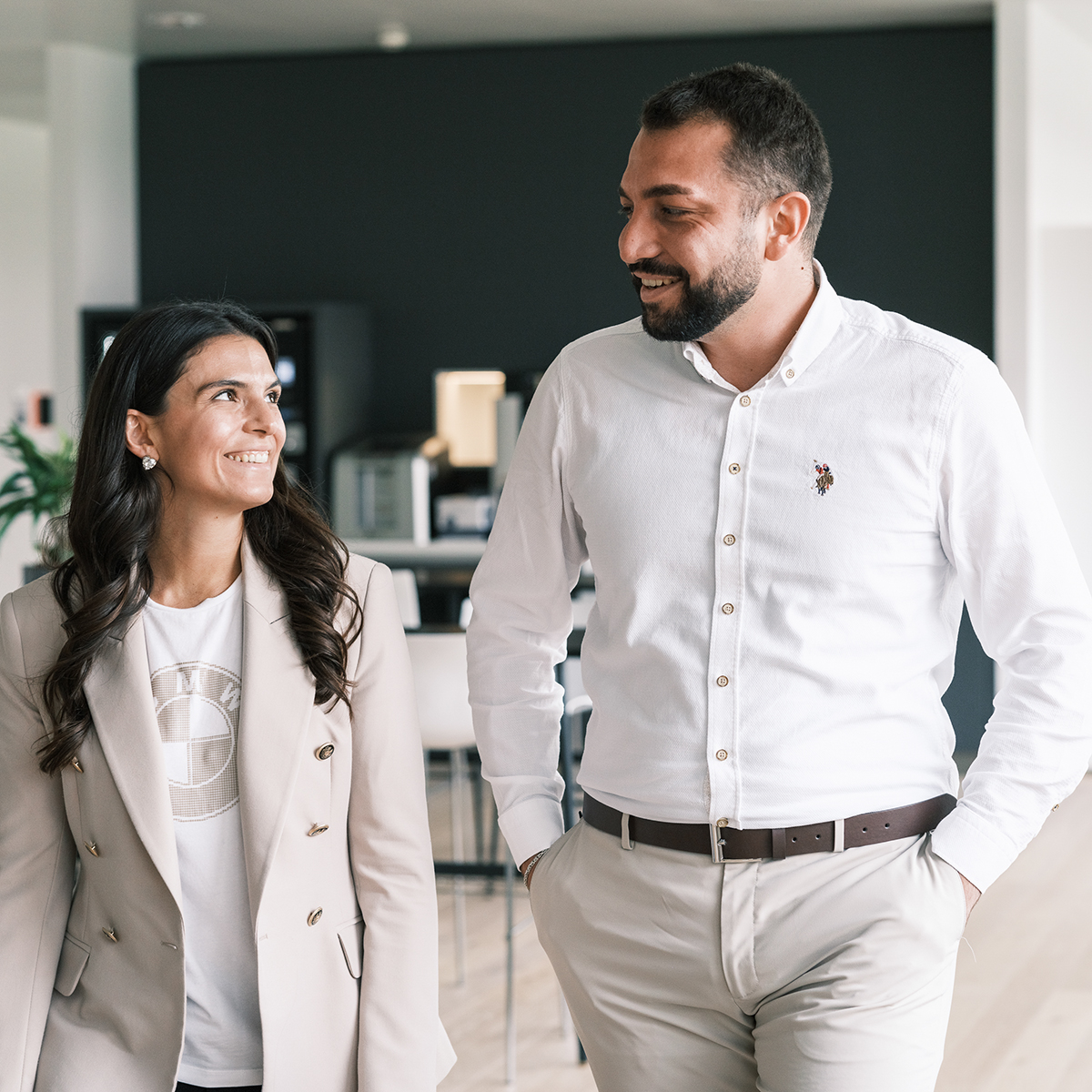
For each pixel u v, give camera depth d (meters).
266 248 7.82
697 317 1.78
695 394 1.88
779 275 1.81
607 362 1.95
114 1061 1.70
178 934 1.68
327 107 7.72
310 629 1.74
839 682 1.79
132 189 7.92
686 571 1.84
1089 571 6.62
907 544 1.81
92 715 1.71
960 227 7.04
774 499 1.81
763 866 1.79
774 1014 1.80
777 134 1.76
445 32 7.29
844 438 1.79
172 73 7.86
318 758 1.75
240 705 1.74
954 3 6.68
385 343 7.75
